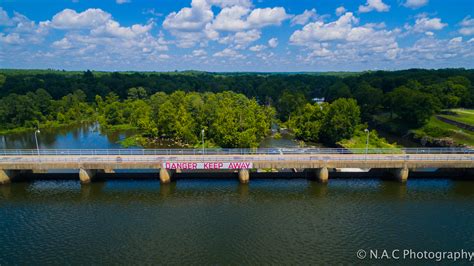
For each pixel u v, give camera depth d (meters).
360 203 57.88
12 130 138.88
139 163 65.44
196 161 65.69
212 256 42.06
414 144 116.38
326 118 113.44
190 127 111.00
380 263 40.62
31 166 65.00
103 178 69.75
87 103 189.38
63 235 46.91
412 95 128.12
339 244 44.81
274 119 151.62
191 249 43.53
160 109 120.44
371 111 157.25
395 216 52.84
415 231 48.12
